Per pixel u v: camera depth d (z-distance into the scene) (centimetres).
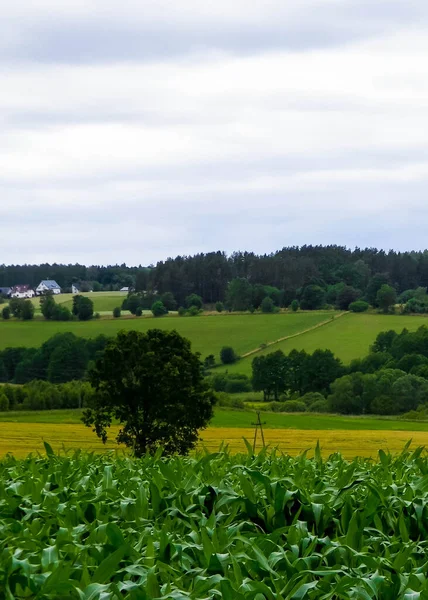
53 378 17788
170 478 1134
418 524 1030
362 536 913
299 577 757
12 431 10856
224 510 1093
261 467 1329
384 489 1130
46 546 860
